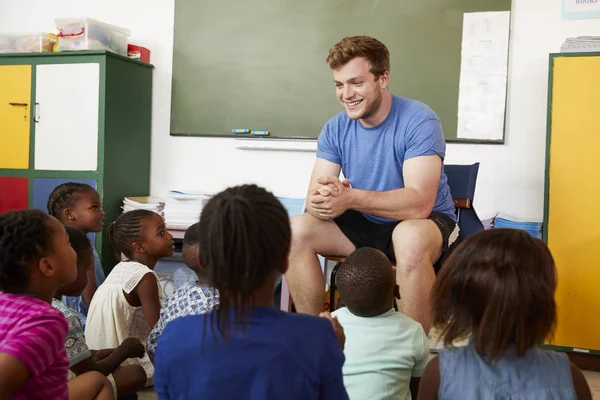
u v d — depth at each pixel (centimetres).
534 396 99
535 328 100
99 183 319
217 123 348
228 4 344
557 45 301
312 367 98
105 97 317
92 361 160
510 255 101
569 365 102
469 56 310
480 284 101
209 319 100
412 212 207
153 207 313
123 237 221
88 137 320
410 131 220
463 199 247
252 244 97
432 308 109
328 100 333
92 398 149
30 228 126
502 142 307
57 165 326
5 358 114
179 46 352
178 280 306
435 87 315
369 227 219
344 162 236
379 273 144
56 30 372
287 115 338
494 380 100
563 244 268
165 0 355
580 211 266
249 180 346
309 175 338
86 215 243
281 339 97
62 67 322
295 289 213
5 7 380
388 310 149
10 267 125
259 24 340
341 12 328
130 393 179
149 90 355
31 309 121
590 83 264
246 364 96
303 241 212
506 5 305
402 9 319
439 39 314
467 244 106
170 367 99
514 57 306
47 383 121
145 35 359
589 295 265
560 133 269
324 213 206
